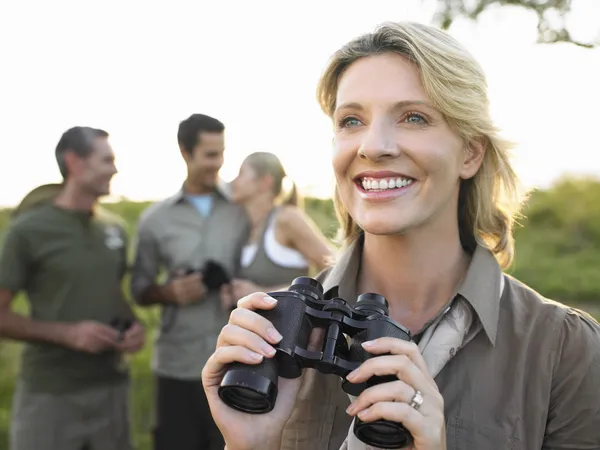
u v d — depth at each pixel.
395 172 1.36
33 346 3.34
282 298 1.38
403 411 1.21
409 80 1.36
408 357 1.27
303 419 1.49
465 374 1.39
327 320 1.37
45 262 3.34
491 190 1.54
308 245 3.56
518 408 1.35
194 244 3.74
